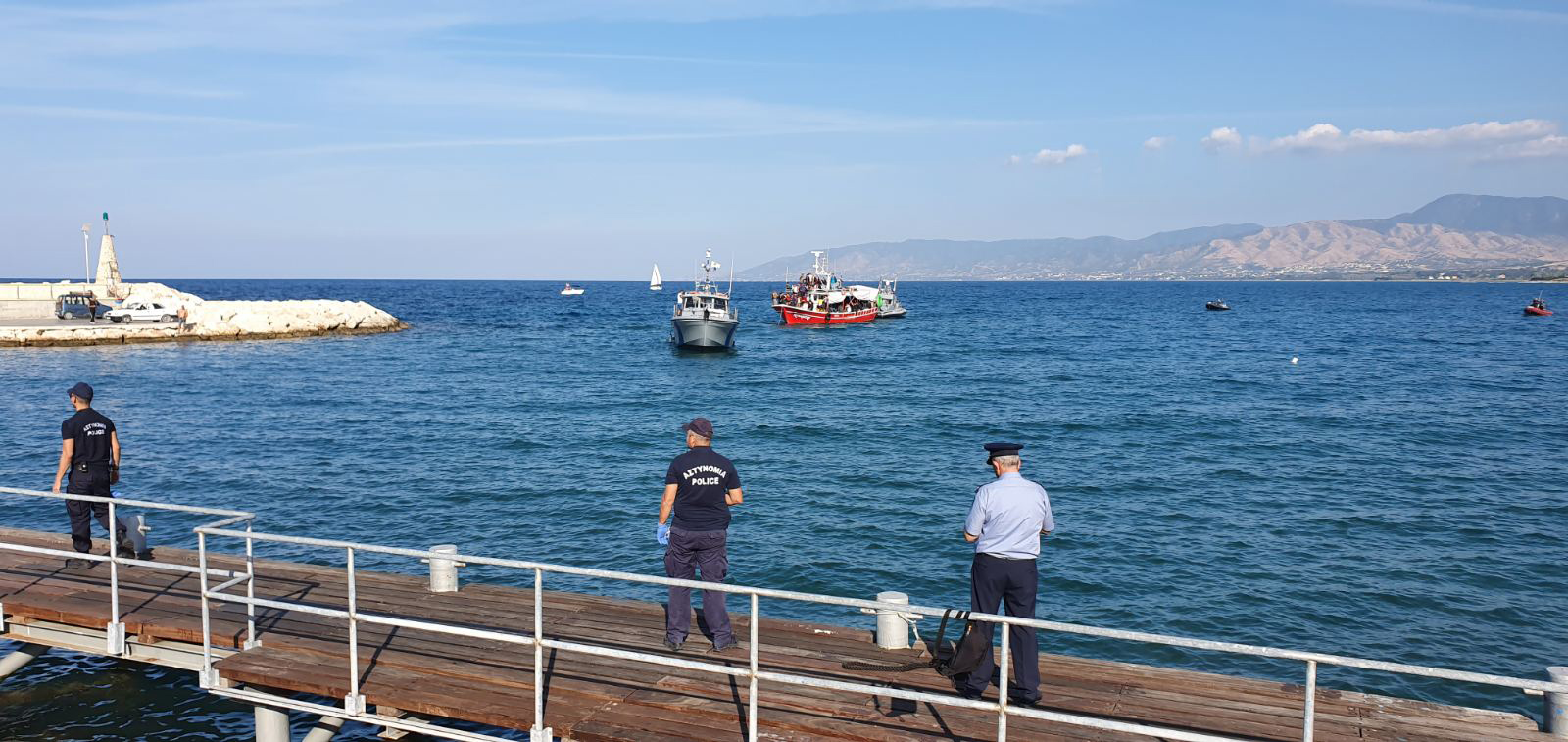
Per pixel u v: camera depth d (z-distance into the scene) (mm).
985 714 6984
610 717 6840
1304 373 51156
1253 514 20906
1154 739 6527
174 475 24047
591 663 7852
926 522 20047
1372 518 20562
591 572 6582
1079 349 69500
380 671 7633
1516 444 29500
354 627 7238
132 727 10117
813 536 18953
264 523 19656
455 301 163500
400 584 10000
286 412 34969
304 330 70312
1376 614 15023
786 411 37094
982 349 69875
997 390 44281
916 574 16812
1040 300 196250
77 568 10148
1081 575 16719
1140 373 51719
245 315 66938
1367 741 6527
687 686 7375
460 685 7371
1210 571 16938
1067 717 6020
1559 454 27859
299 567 10555
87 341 59125
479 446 28594
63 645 8945
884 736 6555
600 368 54344
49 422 31578
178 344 61719
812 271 110000
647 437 30438
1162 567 17188
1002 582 6930
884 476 24688
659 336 82000
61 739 9836
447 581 9680
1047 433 31812
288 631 8453
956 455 27922
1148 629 14477
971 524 7070
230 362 52375
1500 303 167500
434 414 35125
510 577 16516
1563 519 20406
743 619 9031
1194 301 187000
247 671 7582
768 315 125062
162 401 37188
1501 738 6594
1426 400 39875
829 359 61812
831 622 14609
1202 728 6707
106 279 78188
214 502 21391
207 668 7941
